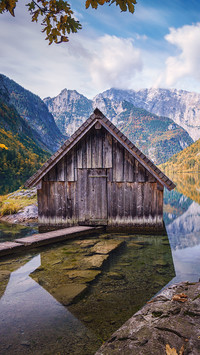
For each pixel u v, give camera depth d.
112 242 7.41
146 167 8.36
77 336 2.91
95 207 8.88
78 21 2.16
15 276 4.84
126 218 8.72
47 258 5.98
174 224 11.89
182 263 5.80
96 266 5.38
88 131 8.82
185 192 29.73
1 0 1.85
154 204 8.53
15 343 2.78
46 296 3.95
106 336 2.90
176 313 2.88
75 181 8.94
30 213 12.13
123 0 1.83
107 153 8.77
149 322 2.76
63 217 9.02
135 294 4.07
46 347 2.71
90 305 3.68
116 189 8.76
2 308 3.57
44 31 2.17
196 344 2.26
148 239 7.95
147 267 5.45
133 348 2.33
